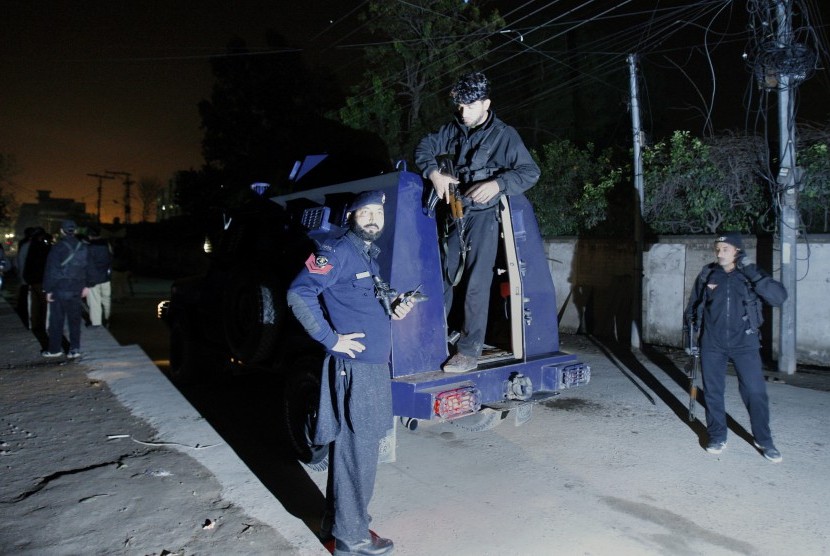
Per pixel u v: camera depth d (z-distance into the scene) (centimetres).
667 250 994
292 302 321
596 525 388
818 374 798
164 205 8050
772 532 380
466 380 436
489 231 457
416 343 433
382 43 1709
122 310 1513
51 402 650
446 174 440
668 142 1134
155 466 474
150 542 357
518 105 2288
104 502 408
